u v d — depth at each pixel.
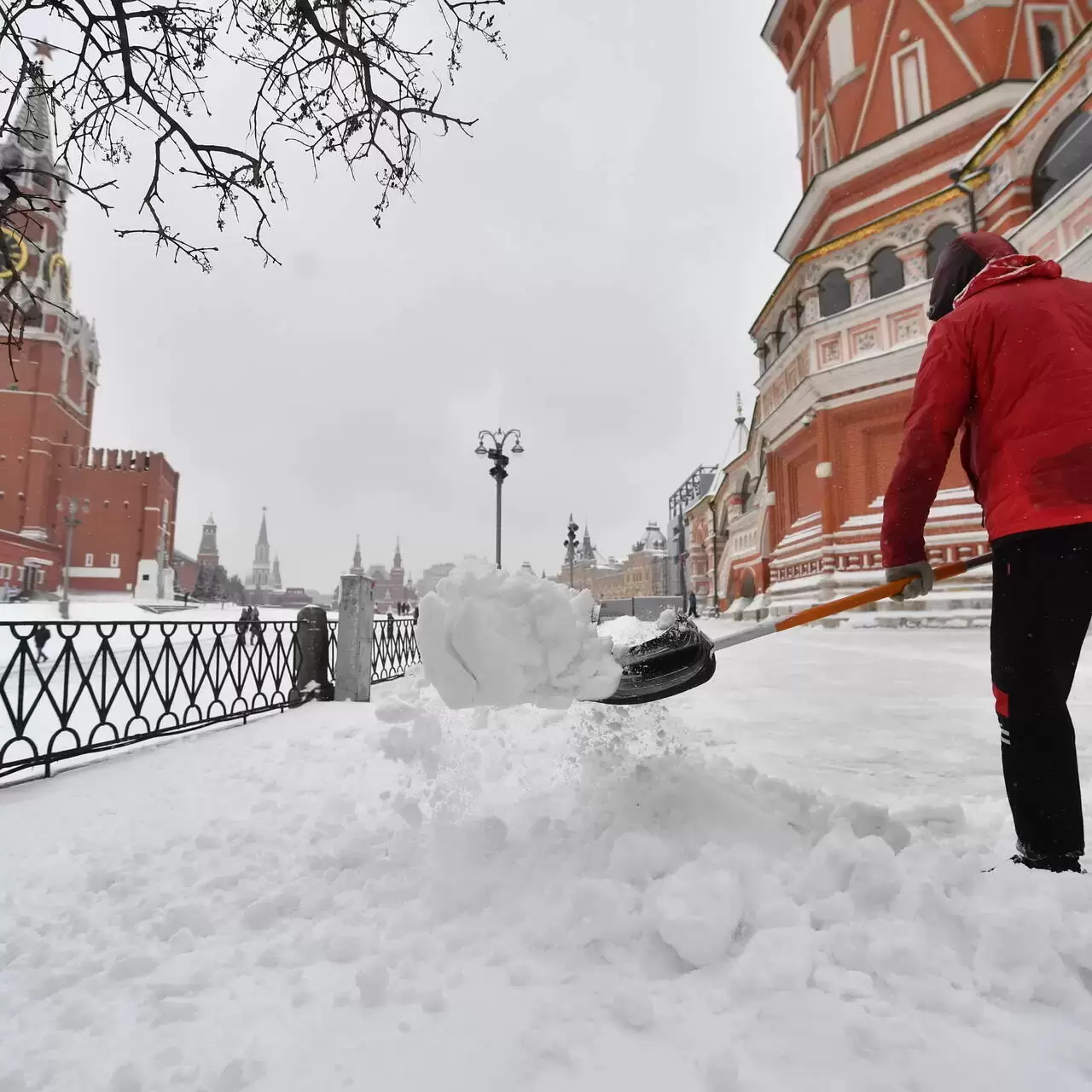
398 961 1.43
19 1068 1.12
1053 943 1.28
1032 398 1.60
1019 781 1.59
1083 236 11.21
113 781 3.25
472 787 2.42
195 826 2.49
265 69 3.55
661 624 2.27
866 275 16.75
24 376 53.47
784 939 1.34
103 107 3.37
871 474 16.33
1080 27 15.91
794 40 21.39
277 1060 1.11
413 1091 1.03
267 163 3.67
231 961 1.47
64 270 56.44
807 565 18.06
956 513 14.58
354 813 2.55
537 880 1.71
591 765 2.45
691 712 5.05
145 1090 1.05
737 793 2.19
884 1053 1.07
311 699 6.33
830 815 2.08
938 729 4.27
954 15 16.28
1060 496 1.53
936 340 1.82
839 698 5.70
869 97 17.88
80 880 1.99
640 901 1.52
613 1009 1.23
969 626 13.71
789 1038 1.12
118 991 1.36
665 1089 1.02
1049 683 1.55
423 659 1.86
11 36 3.10
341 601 6.55
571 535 39.00
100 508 57.75
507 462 24.05
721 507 34.25
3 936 1.64
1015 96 14.91
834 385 16.88
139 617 32.34
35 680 8.59
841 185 17.72
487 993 1.30
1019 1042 1.09
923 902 1.44
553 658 1.82
